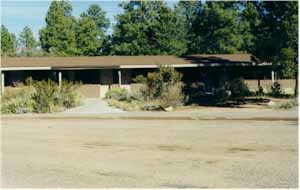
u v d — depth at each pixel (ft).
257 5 114.73
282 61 107.24
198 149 50.34
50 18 213.25
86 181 37.17
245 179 37.24
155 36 195.52
